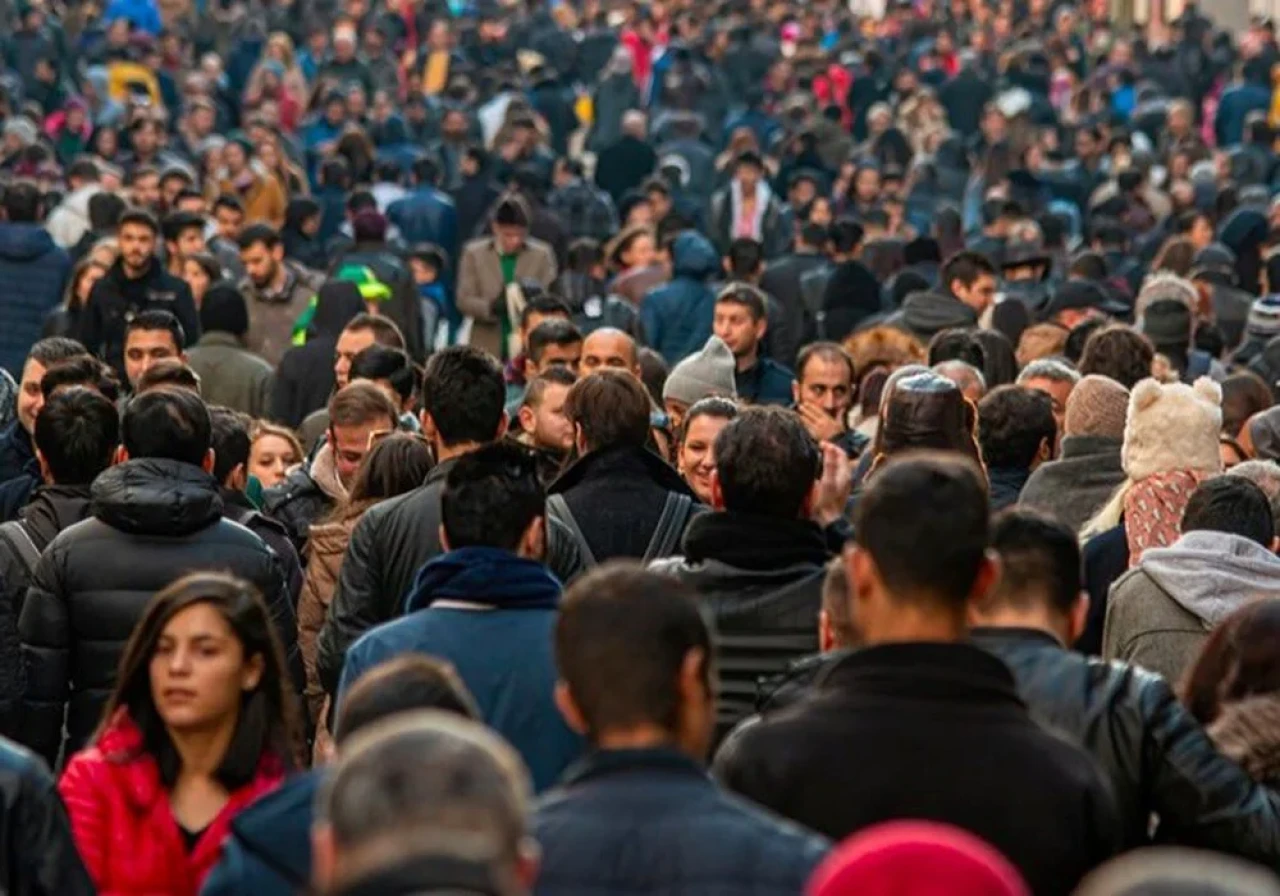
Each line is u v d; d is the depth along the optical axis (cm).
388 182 6181
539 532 1600
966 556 1262
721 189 6931
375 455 2134
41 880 1398
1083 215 7306
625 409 1969
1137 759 1382
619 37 9262
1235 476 1864
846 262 4531
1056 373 2680
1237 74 8925
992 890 923
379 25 9262
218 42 9219
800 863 1128
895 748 1245
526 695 1529
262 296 4259
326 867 895
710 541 1644
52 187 6028
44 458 2131
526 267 4894
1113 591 1827
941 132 7781
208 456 1983
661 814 1140
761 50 8712
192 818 1495
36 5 8294
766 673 1628
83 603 1933
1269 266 4384
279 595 1972
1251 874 845
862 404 3045
